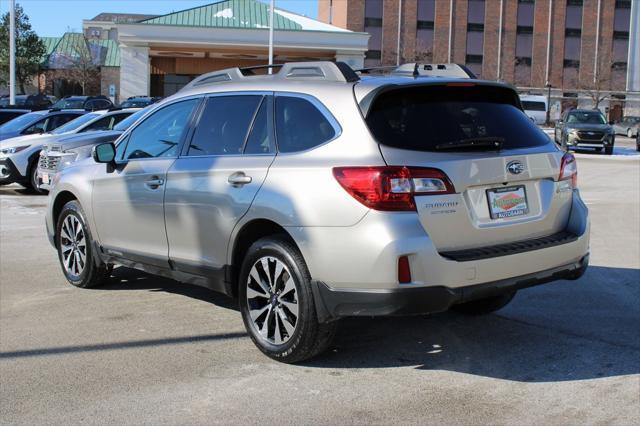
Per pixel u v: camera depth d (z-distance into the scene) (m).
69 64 60.69
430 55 60.06
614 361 4.76
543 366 4.67
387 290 4.03
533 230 4.68
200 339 5.20
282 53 43.03
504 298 5.61
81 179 6.38
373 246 4.02
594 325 5.55
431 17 60.53
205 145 5.22
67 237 6.74
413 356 4.86
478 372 4.56
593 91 62.75
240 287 4.84
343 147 4.27
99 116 14.39
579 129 29.62
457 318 5.75
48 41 68.88
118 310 5.96
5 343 5.12
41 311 5.93
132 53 40.38
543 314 5.86
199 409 3.98
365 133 4.23
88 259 6.45
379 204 4.04
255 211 4.57
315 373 4.53
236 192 4.73
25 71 59.94
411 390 4.26
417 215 4.08
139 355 4.87
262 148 4.78
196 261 5.15
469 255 4.22
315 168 4.30
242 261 4.95
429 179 4.12
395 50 60.22
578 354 4.89
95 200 6.17
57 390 4.26
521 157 4.56
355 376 4.48
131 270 7.44
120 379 4.43
